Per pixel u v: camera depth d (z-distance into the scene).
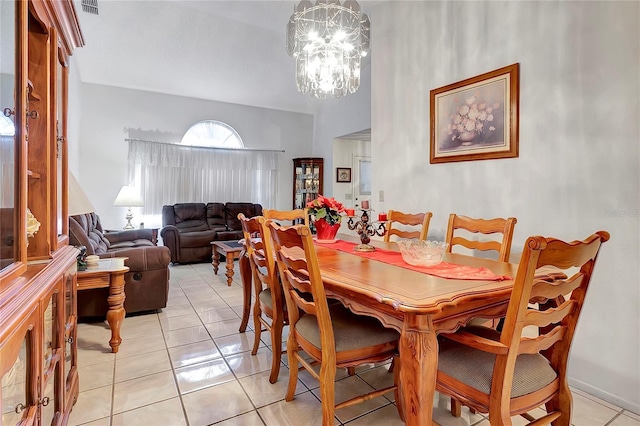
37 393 1.06
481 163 2.57
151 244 4.83
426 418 1.21
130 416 1.73
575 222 2.06
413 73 3.11
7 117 1.02
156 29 4.77
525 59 2.29
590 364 2.01
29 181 1.38
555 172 2.15
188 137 6.41
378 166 3.49
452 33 2.77
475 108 2.59
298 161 7.13
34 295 1.02
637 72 1.80
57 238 1.59
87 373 2.14
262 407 1.82
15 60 1.05
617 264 1.89
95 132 5.53
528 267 1.07
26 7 1.08
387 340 1.63
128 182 5.75
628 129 1.84
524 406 1.22
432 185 2.96
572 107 2.06
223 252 4.37
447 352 1.40
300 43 3.60
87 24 4.46
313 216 2.64
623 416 1.79
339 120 6.71
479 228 2.19
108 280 2.42
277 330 2.05
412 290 1.33
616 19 1.87
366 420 1.72
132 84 5.74
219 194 6.54
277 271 2.02
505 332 1.15
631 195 1.84
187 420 1.71
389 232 2.82
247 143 6.90
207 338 2.69
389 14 3.33
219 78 5.95
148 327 2.90
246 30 5.03
